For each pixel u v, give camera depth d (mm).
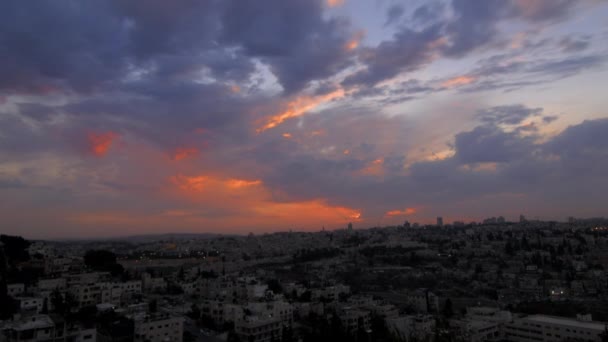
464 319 193500
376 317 182750
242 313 182375
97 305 180625
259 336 165875
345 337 157500
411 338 137500
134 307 180375
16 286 192375
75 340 125625
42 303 171875
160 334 147875
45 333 118875
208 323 181875
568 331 168875
